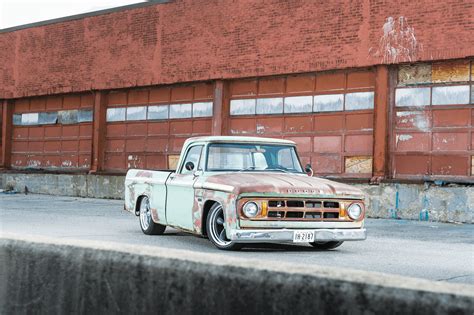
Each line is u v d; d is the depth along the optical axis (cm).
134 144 1959
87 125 2102
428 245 840
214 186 676
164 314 173
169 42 1808
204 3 1728
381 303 134
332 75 1532
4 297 217
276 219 645
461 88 1345
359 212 688
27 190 2216
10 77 2273
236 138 752
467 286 131
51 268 205
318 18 1511
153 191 826
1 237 222
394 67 1425
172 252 179
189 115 1820
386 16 1411
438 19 1346
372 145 1461
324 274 145
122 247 190
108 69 1966
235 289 159
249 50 1631
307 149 1567
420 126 1393
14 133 2338
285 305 150
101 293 190
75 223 1045
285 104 1611
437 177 1367
